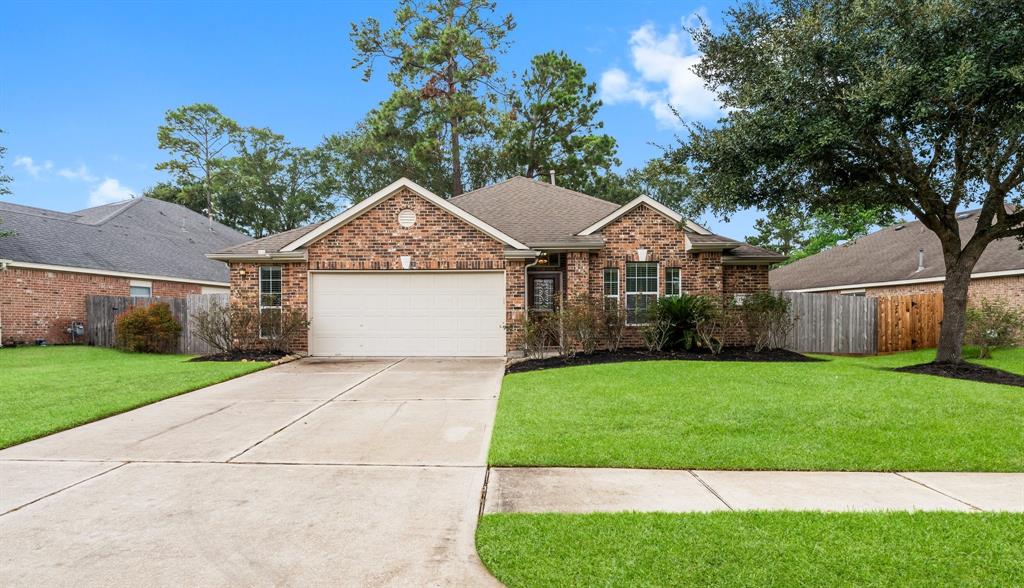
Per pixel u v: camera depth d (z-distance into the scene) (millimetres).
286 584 3180
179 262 24891
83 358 14523
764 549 3477
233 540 3771
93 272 19250
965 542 3576
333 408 8117
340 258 14266
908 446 5816
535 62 32219
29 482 4980
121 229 24516
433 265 14125
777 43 10141
